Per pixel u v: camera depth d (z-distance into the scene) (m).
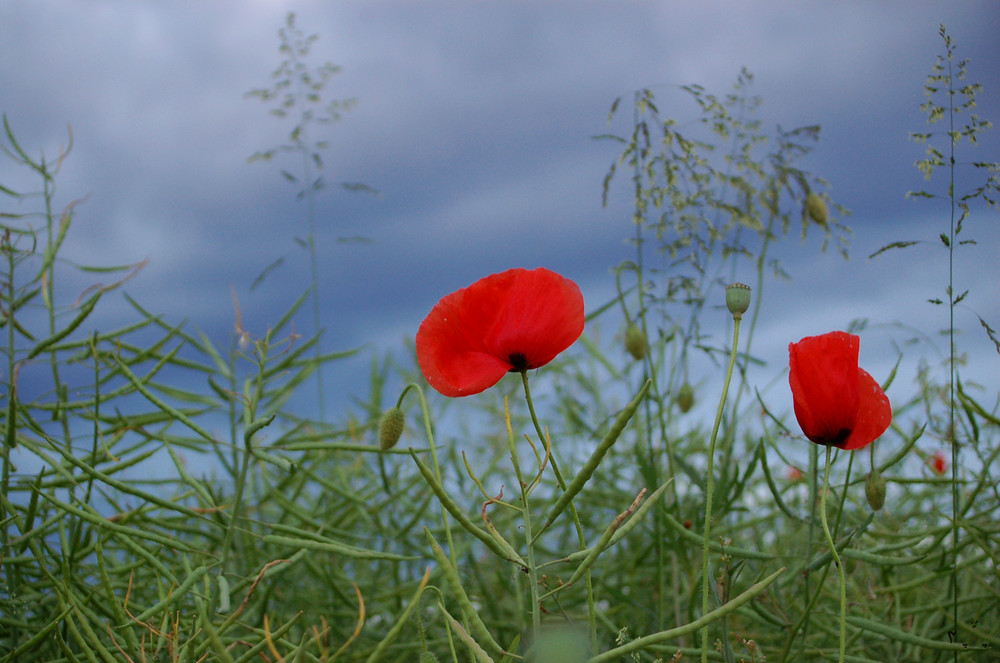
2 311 1.18
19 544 1.14
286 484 1.32
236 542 1.27
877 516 1.36
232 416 1.34
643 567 1.47
